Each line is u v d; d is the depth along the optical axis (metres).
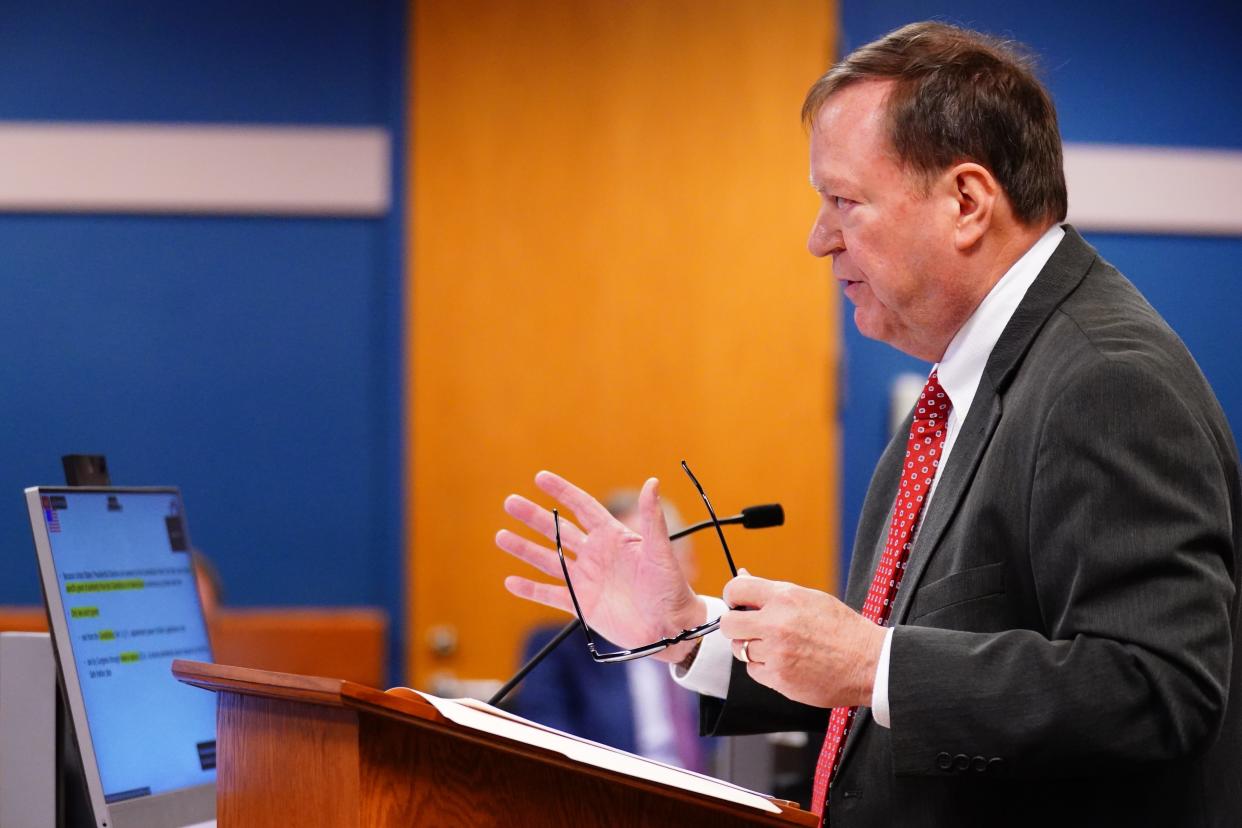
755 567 11.62
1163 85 11.94
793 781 5.74
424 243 11.63
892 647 3.22
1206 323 11.95
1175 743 3.08
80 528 4.27
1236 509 3.49
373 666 11.05
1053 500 3.29
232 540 11.52
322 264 11.62
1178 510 3.17
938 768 3.14
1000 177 3.75
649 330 11.72
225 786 3.00
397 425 11.59
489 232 11.66
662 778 2.98
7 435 11.44
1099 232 11.95
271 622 11.03
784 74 11.76
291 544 11.54
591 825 2.97
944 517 3.63
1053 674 3.11
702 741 8.95
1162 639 3.09
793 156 11.74
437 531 11.59
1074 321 3.58
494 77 11.67
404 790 2.77
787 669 3.23
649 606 4.09
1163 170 11.91
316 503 11.58
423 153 11.63
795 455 11.70
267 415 11.59
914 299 3.81
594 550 4.14
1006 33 11.84
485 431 11.63
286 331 11.59
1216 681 3.09
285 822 2.86
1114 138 11.92
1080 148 11.90
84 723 3.98
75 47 11.53
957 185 3.72
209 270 11.59
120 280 11.55
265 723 2.93
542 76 11.70
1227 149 11.95
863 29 11.77
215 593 8.34
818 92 3.96
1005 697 3.12
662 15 11.76
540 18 11.70
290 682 2.76
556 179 11.69
